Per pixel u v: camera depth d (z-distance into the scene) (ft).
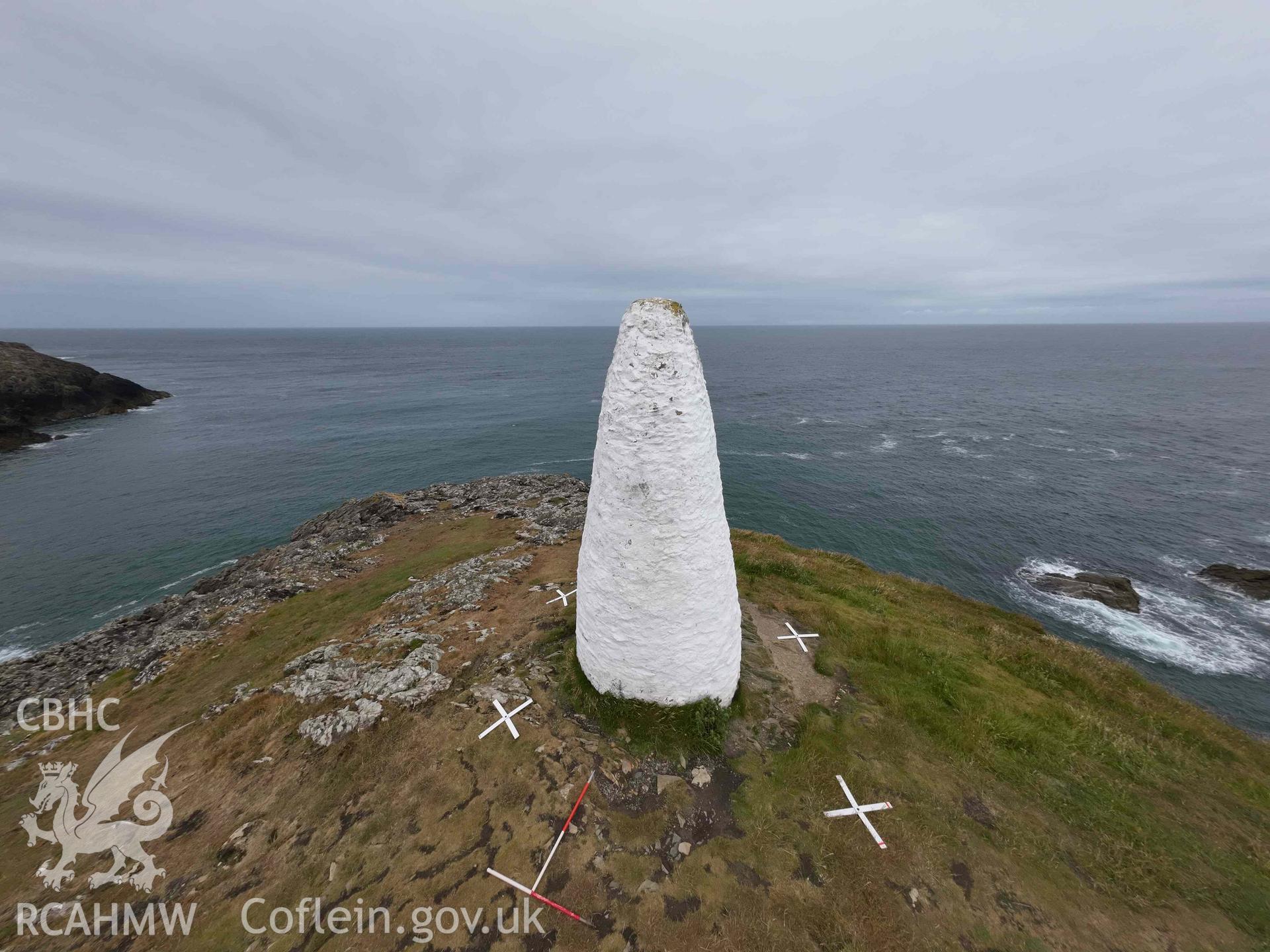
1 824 32.78
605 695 32.83
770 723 34.47
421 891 24.84
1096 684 47.50
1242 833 31.60
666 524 28.12
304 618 59.77
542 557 60.49
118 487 144.15
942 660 45.03
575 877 25.20
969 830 28.99
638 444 27.40
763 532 114.83
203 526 121.19
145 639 64.44
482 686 35.94
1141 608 89.15
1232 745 42.32
